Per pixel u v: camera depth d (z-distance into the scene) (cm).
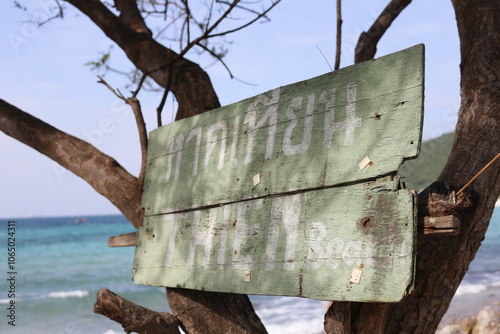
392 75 317
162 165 476
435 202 305
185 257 423
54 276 2377
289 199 354
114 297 414
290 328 1321
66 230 5709
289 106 371
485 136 357
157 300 1828
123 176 513
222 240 394
